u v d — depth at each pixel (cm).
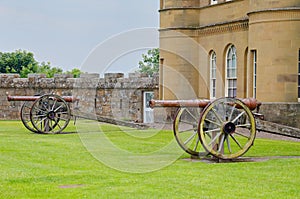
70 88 3541
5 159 1733
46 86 3559
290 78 2600
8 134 2508
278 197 1245
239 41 2998
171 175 1477
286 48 2598
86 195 1269
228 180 1409
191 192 1289
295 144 2108
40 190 1322
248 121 1814
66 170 1555
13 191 1310
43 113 2538
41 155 1812
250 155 1819
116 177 1462
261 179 1420
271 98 2630
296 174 1479
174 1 3331
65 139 2281
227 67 3142
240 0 2989
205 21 3272
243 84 2967
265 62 2644
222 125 1672
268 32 2628
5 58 6331
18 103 3544
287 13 2588
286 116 2592
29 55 6347
